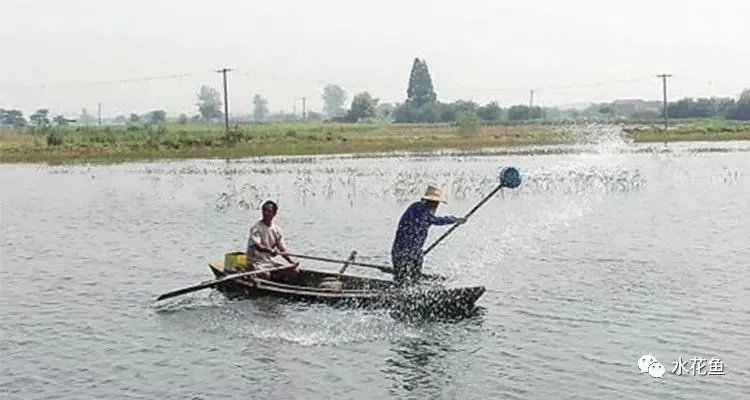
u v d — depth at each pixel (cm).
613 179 4456
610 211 3341
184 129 10694
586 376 1399
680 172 5012
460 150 7900
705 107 14512
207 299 1962
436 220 1905
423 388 1367
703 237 2688
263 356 1540
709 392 1320
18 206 4062
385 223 3170
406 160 6644
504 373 1424
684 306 1812
